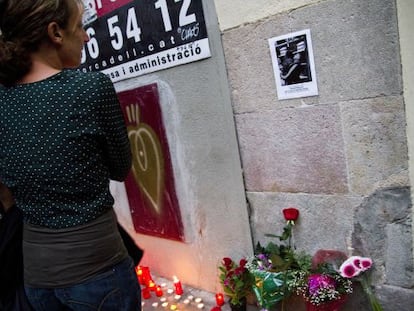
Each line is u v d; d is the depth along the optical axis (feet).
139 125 9.63
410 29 5.66
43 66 4.69
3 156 4.66
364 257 6.91
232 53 7.47
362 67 6.18
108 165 5.05
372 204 6.66
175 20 8.02
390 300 6.88
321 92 6.66
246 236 8.38
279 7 6.69
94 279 4.86
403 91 5.95
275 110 7.27
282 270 7.34
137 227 10.74
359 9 5.98
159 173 9.57
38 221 4.77
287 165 7.43
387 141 6.27
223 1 7.27
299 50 6.67
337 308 7.07
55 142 4.44
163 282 10.47
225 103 7.83
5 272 5.36
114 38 9.30
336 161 6.84
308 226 7.49
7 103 4.58
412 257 6.53
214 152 8.35
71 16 4.73
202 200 8.91
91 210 4.75
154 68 8.75
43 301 5.06
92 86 4.52
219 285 9.30
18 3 4.34
